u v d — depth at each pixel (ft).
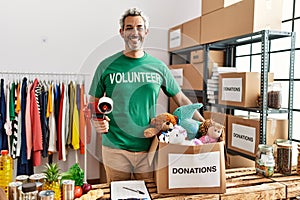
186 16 11.58
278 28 7.09
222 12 7.97
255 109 6.89
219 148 4.39
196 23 9.31
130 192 4.20
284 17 7.94
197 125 3.81
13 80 9.25
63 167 10.21
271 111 6.73
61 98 9.15
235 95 7.31
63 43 10.27
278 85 6.77
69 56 10.37
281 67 7.93
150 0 11.16
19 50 9.81
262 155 5.65
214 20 8.34
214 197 4.41
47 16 10.03
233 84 7.35
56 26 10.15
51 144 9.12
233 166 7.74
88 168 10.50
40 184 4.09
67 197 4.13
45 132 9.07
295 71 7.55
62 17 10.19
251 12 6.85
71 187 4.17
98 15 10.60
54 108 9.19
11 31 9.68
